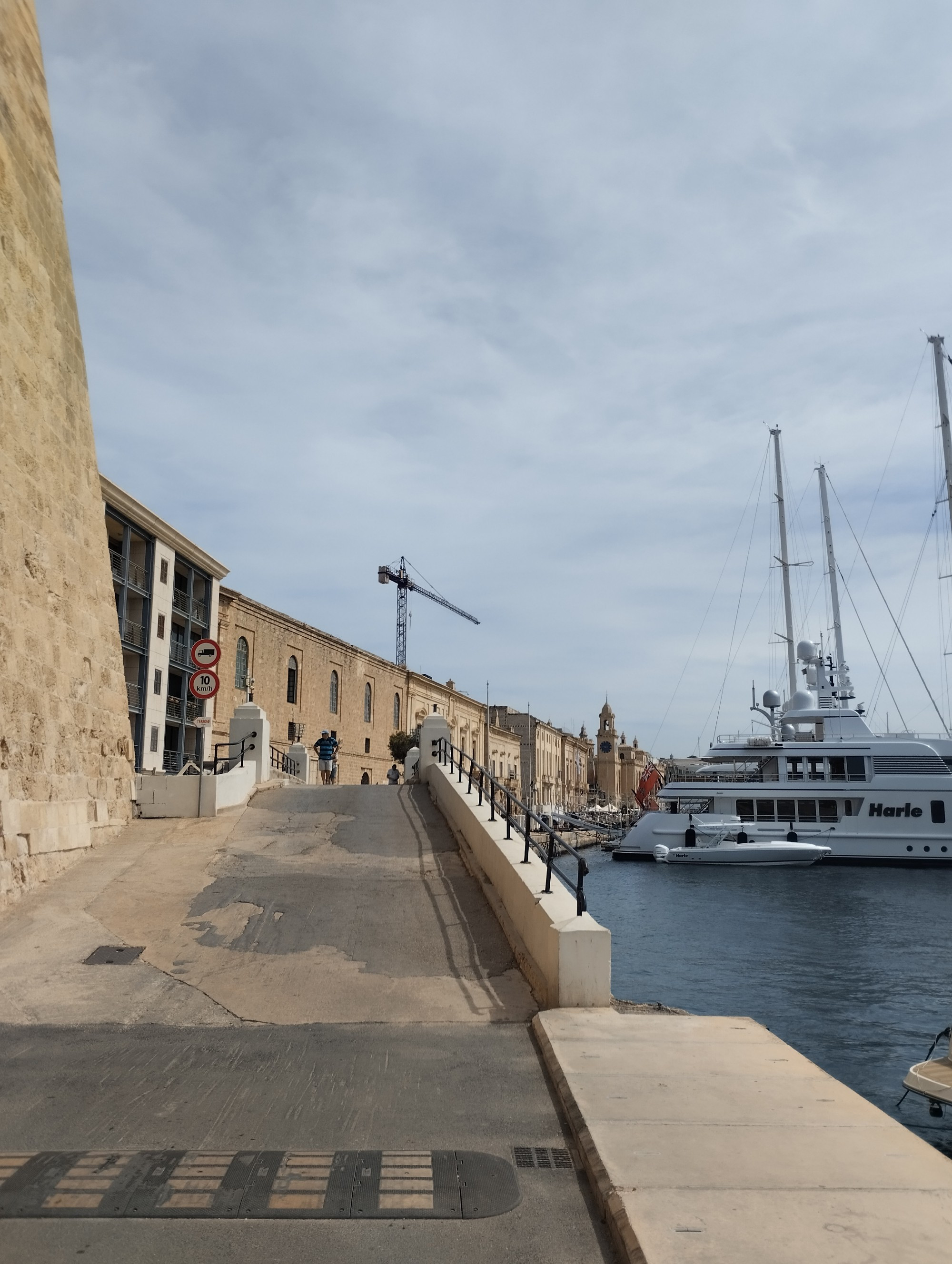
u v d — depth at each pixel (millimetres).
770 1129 4848
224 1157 4648
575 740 155625
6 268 11352
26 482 11625
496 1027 7059
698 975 25359
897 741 51844
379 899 10789
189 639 40250
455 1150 4801
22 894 10516
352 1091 5645
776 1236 3678
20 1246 3760
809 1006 21625
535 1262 3736
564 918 7746
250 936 9359
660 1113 5062
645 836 56375
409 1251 3803
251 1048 6469
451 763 18531
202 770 20531
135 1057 6242
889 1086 15609
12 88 11898
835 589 59750
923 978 24797
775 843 50969
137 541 35656
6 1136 4887
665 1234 3689
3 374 11117
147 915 10016
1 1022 6992
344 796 18844
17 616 11109
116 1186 4301
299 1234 3910
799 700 56375
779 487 61344
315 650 56094
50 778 11797
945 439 50594
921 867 50219
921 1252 3566
